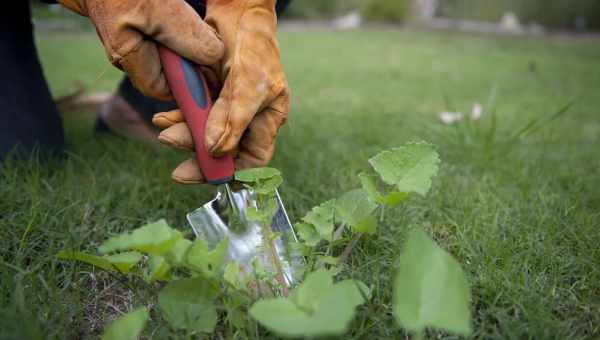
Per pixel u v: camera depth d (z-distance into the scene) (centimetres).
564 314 85
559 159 157
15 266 88
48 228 101
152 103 150
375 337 77
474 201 122
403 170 87
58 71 288
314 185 126
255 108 88
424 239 66
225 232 92
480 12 766
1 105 124
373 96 257
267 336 77
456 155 157
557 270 93
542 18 723
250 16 91
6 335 71
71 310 83
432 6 788
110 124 158
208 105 87
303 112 207
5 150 123
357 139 172
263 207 90
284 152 148
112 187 122
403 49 476
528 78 331
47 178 125
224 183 88
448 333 79
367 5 735
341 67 355
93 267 94
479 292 86
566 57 450
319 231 85
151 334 80
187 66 87
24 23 131
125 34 84
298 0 736
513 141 160
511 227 107
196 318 74
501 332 79
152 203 118
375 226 84
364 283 85
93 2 85
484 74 346
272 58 92
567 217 111
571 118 223
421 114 212
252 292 79
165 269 74
